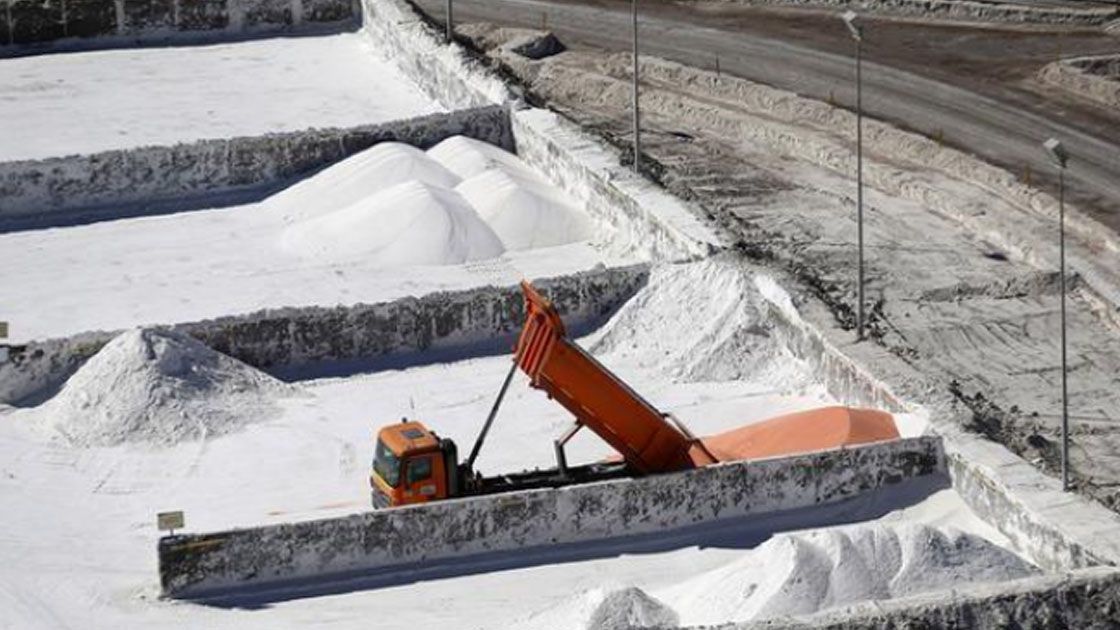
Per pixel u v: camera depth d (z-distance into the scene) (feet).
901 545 181.98
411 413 229.25
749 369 236.84
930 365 241.35
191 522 204.64
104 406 225.15
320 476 214.28
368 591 189.67
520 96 307.58
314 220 277.64
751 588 178.50
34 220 285.84
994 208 288.30
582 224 275.18
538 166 294.66
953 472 203.31
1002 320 254.68
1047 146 197.36
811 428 210.59
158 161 291.38
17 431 224.94
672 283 249.14
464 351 245.86
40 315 249.55
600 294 250.98
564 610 175.32
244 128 314.14
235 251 271.28
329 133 297.94
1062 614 173.58
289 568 191.52
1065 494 192.54
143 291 257.34
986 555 182.91
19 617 185.06
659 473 206.18
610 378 202.28
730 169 312.91
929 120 323.98
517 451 219.41
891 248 277.03
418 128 301.63
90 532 203.21
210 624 183.21
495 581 191.42
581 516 198.39
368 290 255.91
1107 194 290.76
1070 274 264.52
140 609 186.29
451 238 267.18
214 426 224.33
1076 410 229.86
